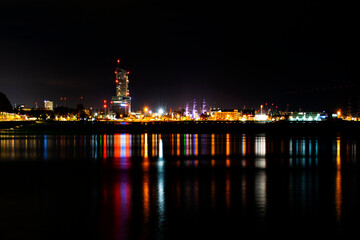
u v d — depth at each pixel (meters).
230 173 55.91
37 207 35.53
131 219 31.91
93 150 92.25
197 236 28.23
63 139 135.62
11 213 33.66
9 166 63.03
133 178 51.28
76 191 42.62
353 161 70.81
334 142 129.75
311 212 33.94
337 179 50.72
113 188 44.28
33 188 44.22
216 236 28.23
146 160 72.12
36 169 59.38
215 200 38.22
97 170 58.53
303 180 49.91
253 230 29.41
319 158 76.38
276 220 31.69
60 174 54.62
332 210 34.59
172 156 79.31
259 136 174.25
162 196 40.00
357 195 40.56
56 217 32.47
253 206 35.88
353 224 30.75
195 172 56.75
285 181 49.12
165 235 28.39
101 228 29.75
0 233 28.80
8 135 160.50
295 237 28.14
